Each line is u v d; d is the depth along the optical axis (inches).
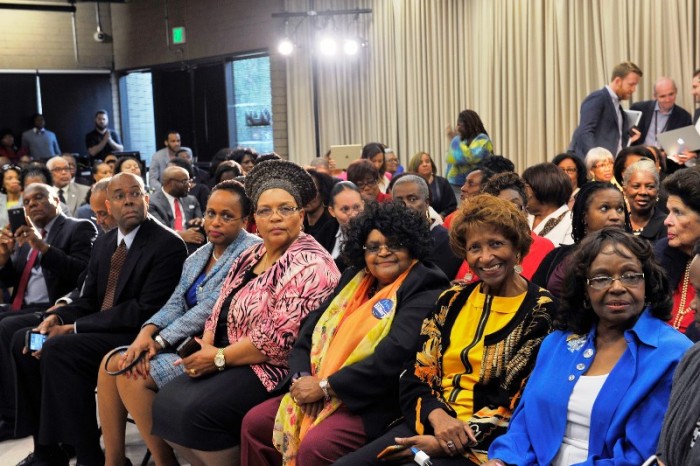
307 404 116.0
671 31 281.0
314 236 194.2
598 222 129.4
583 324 93.4
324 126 441.7
